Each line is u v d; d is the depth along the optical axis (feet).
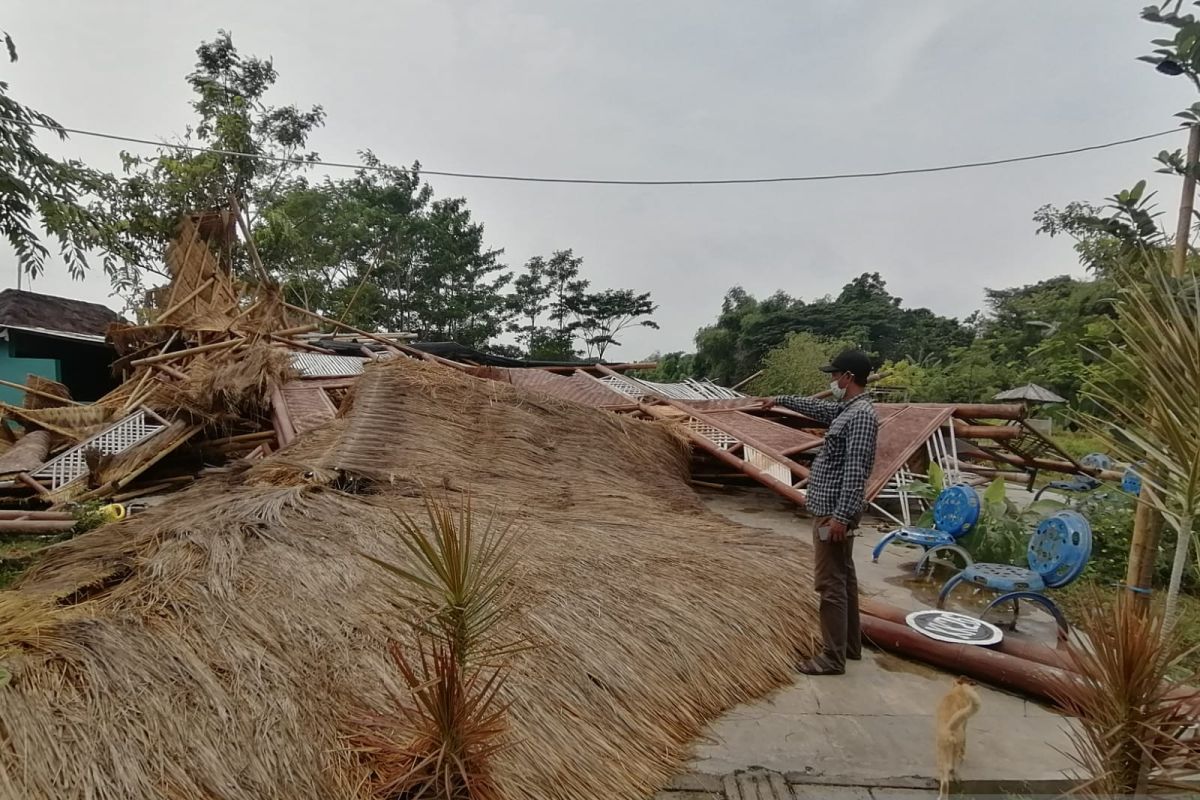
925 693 11.80
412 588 10.35
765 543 16.98
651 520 17.62
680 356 136.26
